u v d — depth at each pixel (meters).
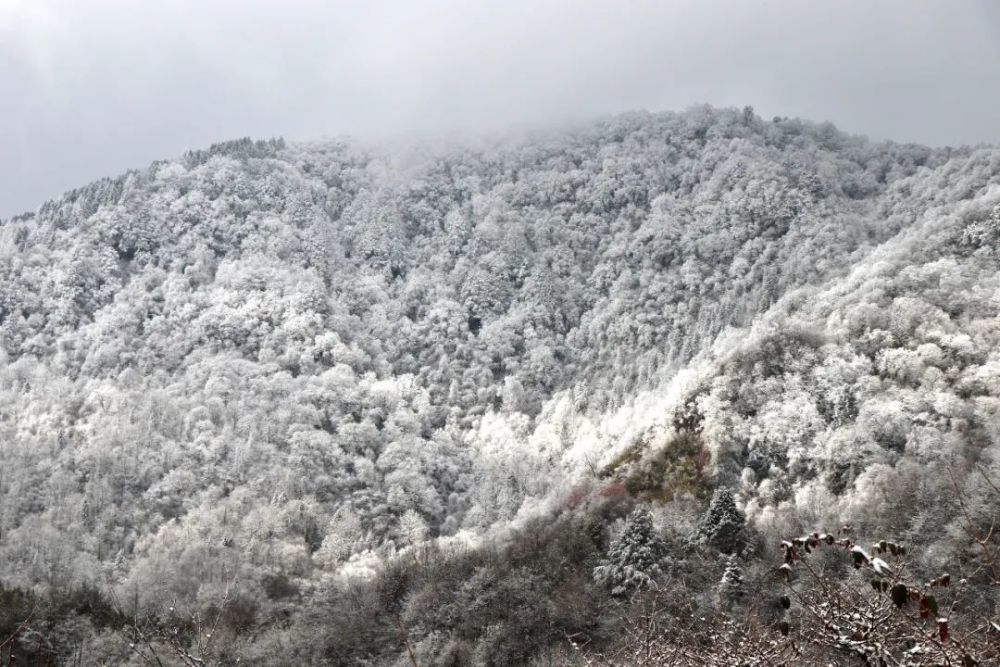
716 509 76.44
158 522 120.25
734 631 12.45
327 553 118.00
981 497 47.78
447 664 66.31
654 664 13.74
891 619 9.81
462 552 94.19
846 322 113.19
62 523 115.94
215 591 83.69
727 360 115.25
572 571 78.31
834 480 87.25
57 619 66.00
